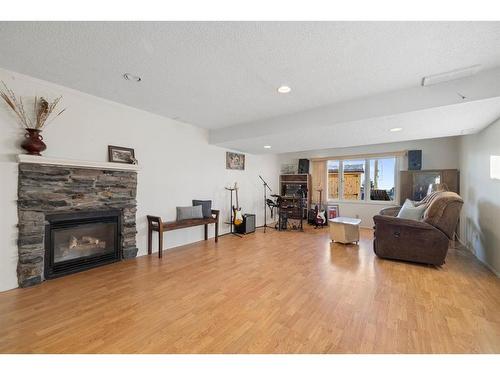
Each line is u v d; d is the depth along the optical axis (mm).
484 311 2037
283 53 1984
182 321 1877
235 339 1658
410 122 3053
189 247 4176
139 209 3615
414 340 1648
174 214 4145
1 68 2338
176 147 4172
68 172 2799
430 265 3240
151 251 3738
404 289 2475
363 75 2355
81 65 2246
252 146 5074
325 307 2105
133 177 3482
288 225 6582
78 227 2910
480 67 2166
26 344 1579
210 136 4855
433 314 1988
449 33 1682
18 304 2113
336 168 7008
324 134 3779
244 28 1667
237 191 5676
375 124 3152
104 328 1771
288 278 2773
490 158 3143
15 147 2447
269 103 3193
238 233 5430
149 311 2023
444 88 2451
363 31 1682
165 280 2689
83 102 2951
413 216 3566
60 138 2768
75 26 1659
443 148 5375
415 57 2012
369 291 2428
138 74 2414
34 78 2539
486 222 3271
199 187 4664
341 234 4445
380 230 3500
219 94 2910
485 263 3275
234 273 2924
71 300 2201
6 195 2393
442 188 4504
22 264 2445
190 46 1899
